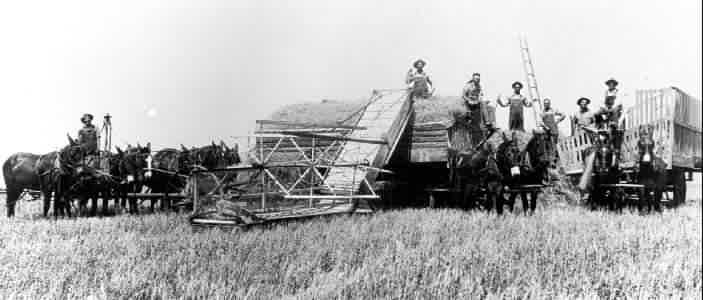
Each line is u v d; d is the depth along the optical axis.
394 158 19.61
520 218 14.38
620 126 16.98
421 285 7.38
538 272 8.09
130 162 17.89
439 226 12.41
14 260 9.03
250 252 9.53
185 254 9.44
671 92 16.23
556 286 7.48
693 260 8.84
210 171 13.31
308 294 7.02
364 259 8.88
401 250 9.43
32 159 17.23
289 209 14.77
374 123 18.64
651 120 16.73
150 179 19.09
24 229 12.64
